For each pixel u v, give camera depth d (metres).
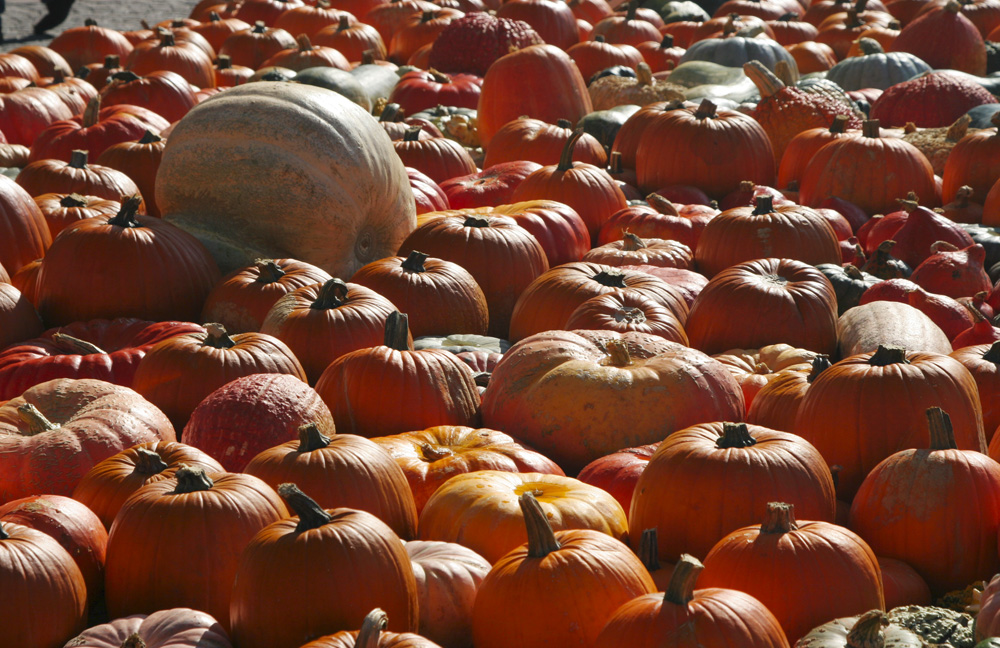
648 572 3.77
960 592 3.98
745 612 3.19
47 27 21.28
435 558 3.80
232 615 3.51
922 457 4.15
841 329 6.41
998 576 3.54
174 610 3.49
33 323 6.34
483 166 11.16
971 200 9.16
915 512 4.07
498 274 7.02
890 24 16.56
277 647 3.38
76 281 6.34
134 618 3.48
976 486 4.06
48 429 4.65
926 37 14.70
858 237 8.45
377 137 7.34
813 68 15.60
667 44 16.31
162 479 4.10
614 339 5.28
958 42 14.61
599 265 6.62
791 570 3.58
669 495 4.16
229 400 4.80
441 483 4.49
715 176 9.31
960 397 4.70
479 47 14.45
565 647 3.39
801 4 20.41
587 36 18.38
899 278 7.07
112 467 4.28
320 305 5.88
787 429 5.10
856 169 8.97
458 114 12.73
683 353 5.24
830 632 3.37
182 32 16.28
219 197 7.04
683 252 7.66
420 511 4.50
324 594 3.36
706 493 4.08
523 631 3.42
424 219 7.99
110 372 5.60
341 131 7.08
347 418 5.20
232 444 4.70
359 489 4.12
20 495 4.50
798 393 5.15
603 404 5.01
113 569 3.77
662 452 4.29
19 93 11.93
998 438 4.82
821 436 4.79
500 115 11.76
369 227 7.45
